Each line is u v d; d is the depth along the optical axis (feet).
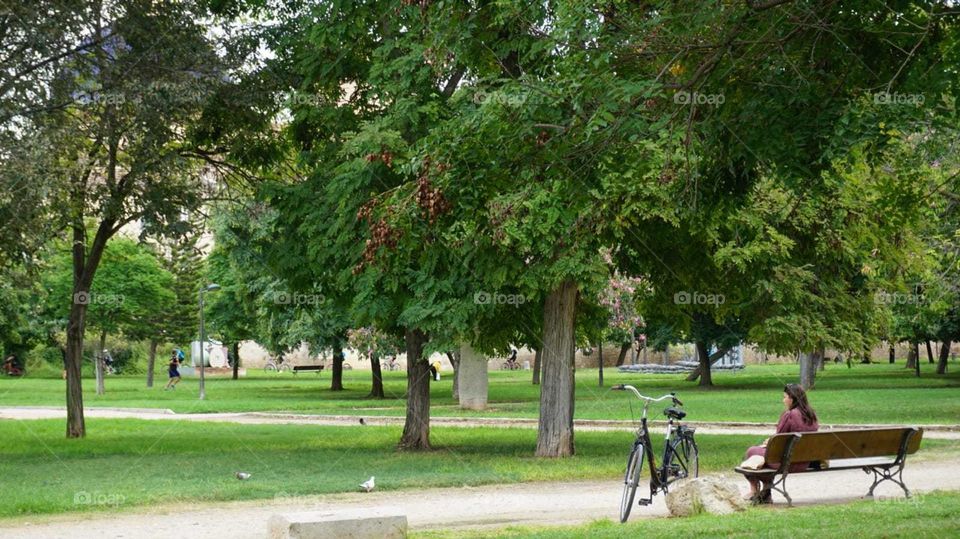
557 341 73.26
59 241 96.43
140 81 74.64
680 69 37.01
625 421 104.73
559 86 35.01
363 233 67.87
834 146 35.37
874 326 93.45
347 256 70.38
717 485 43.39
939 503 41.22
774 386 182.80
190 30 78.79
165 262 215.31
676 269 77.15
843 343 82.53
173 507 49.47
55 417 126.11
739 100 37.22
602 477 61.26
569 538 34.94
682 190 42.70
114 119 76.33
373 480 55.42
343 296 76.02
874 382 188.85
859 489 53.93
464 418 113.80
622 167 37.45
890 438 47.83
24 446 83.76
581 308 82.23
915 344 204.13
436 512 47.67
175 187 79.77
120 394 181.78
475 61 49.19
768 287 77.15
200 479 59.82
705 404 132.26
